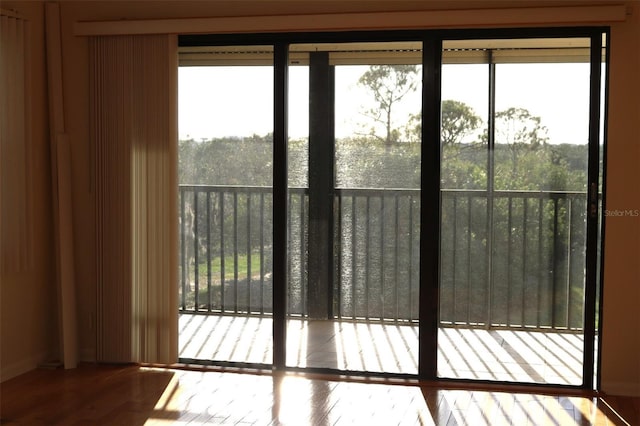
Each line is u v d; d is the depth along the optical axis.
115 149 4.09
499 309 3.87
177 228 4.07
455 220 3.88
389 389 3.77
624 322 3.68
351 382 3.89
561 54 3.73
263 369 4.10
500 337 3.87
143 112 4.05
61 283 4.14
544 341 3.83
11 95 3.81
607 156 3.65
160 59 4.01
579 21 3.58
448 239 3.89
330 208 4.02
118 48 4.05
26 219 3.97
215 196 4.14
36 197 4.14
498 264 3.86
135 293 4.14
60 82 4.15
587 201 3.75
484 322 3.88
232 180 4.11
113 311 4.16
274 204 4.03
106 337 4.18
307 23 3.81
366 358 4.00
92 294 4.22
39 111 4.14
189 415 3.35
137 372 4.04
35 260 4.14
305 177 4.03
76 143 4.21
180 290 4.22
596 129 3.71
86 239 4.23
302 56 3.99
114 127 4.09
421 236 3.89
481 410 3.45
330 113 3.98
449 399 3.61
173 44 3.99
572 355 3.80
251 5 3.93
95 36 4.07
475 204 3.86
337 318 4.04
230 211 4.13
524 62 3.77
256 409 3.44
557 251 3.80
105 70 4.07
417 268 3.94
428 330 3.90
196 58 4.11
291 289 4.07
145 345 4.15
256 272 4.12
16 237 3.87
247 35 4.00
